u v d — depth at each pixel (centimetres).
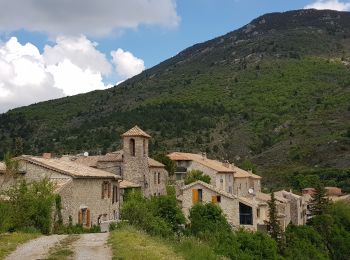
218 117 19500
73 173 4175
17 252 2228
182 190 6650
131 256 1986
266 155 15675
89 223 4378
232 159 15588
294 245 6944
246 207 6656
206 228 5200
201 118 19100
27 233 3097
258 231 5941
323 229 8444
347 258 8244
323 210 8888
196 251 2333
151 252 2094
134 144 6328
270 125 18238
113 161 6391
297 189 12775
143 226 3919
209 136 17125
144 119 19200
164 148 15138
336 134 15850
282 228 7344
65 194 4006
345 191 12262
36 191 3597
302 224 9206
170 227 4734
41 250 2275
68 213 4031
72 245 2447
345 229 9075
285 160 15000
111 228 3881
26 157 4275
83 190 4334
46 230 3525
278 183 13562
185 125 18200
